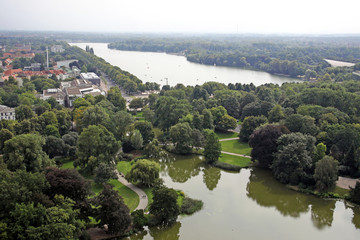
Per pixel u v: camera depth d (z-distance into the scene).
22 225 88.00
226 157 185.88
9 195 91.00
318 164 142.75
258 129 175.38
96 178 144.00
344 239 114.44
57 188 105.81
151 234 115.81
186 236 114.25
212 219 125.06
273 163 161.62
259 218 126.94
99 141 160.25
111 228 105.94
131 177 144.12
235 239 112.88
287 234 116.81
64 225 88.75
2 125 197.88
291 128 186.88
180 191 145.75
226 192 148.00
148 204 130.00
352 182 150.62
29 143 134.88
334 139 170.75
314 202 137.88
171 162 183.50
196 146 193.75
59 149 174.62
